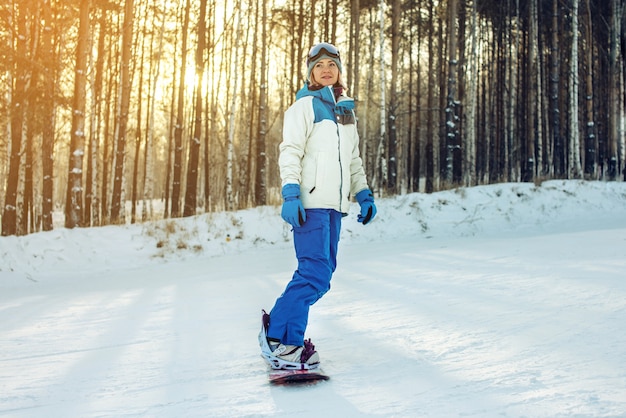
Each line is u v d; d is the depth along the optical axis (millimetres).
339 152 2285
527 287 3611
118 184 15719
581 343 2162
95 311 4406
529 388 1683
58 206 43875
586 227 10922
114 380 2127
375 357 2227
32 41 13531
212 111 21328
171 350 2637
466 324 2713
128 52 15523
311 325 3014
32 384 2123
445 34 26234
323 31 22562
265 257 9547
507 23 25188
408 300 3617
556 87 20000
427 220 12227
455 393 1692
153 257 10102
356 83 18750
